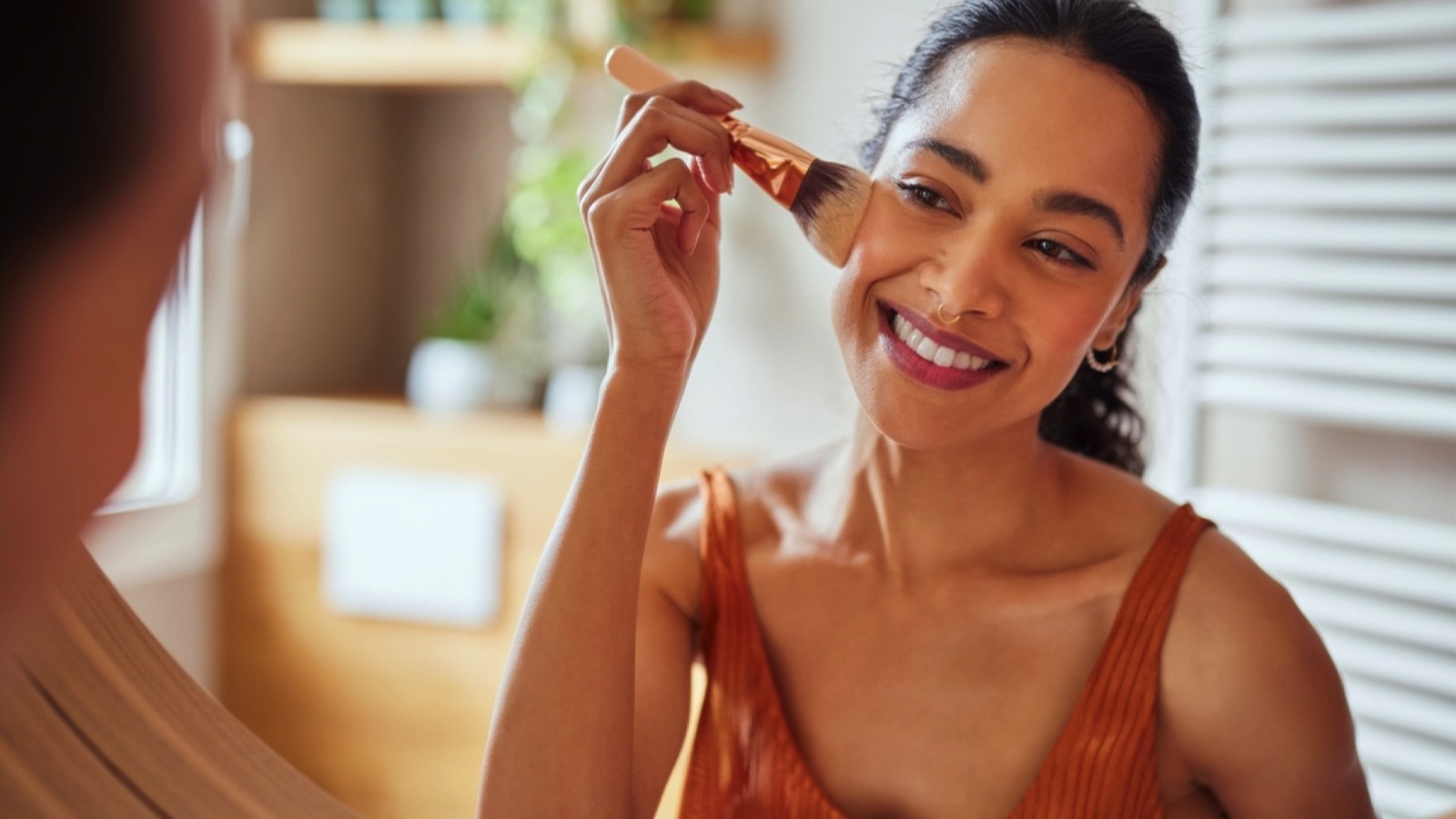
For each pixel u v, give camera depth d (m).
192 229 0.26
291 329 2.23
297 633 2.07
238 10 2.05
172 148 0.24
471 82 2.03
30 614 0.26
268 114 2.11
